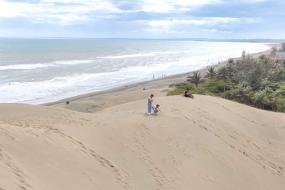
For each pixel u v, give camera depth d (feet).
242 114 104.94
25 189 35.88
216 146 75.61
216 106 103.96
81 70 338.75
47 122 68.33
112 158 56.39
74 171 46.91
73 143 55.93
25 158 44.45
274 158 83.35
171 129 75.77
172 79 280.92
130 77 303.07
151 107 84.58
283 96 174.81
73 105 166.91
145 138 68.18
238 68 231.91
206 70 349.41
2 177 35.99
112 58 531.09
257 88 199.41
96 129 66.33
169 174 58.34
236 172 68.69
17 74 286.46
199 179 60.44
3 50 645.10
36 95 201.57
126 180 51.42
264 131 98.17
